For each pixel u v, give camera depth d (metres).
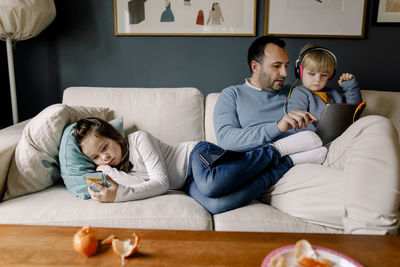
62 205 1.17
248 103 1.59
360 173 0.97
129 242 0.72
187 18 2.02
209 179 1.20
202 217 1.13
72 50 2.09
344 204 0.98
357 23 2.00
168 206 1.16
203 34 2.04
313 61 1.55
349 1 1.98
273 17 2.01
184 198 1.25
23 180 1.26
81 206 1.16
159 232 0.82
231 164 1.21
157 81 2.12
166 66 2.10
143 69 2.11
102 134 1.31
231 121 1.56
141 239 0.78
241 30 2.03
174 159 1.50
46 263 0.69
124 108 1.71
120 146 1.37
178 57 2.09
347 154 1.09
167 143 1.69
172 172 1.47
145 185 1.24
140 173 1.38
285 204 1.21
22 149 1.28
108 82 2.13
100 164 1.35
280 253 0.68
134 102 1.72
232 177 1.18
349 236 0.80
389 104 1.73
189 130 1.71
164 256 0.71
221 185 1.18
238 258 0.70
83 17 2.04
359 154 1.01
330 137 1.38
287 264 0.64
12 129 1.53
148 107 1.71
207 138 1.74
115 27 2.03
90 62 2.10
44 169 1.30
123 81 2.12
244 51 2.07
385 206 0.89
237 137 1.46
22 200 1.22
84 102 1.73
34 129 1.31
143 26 2.03
